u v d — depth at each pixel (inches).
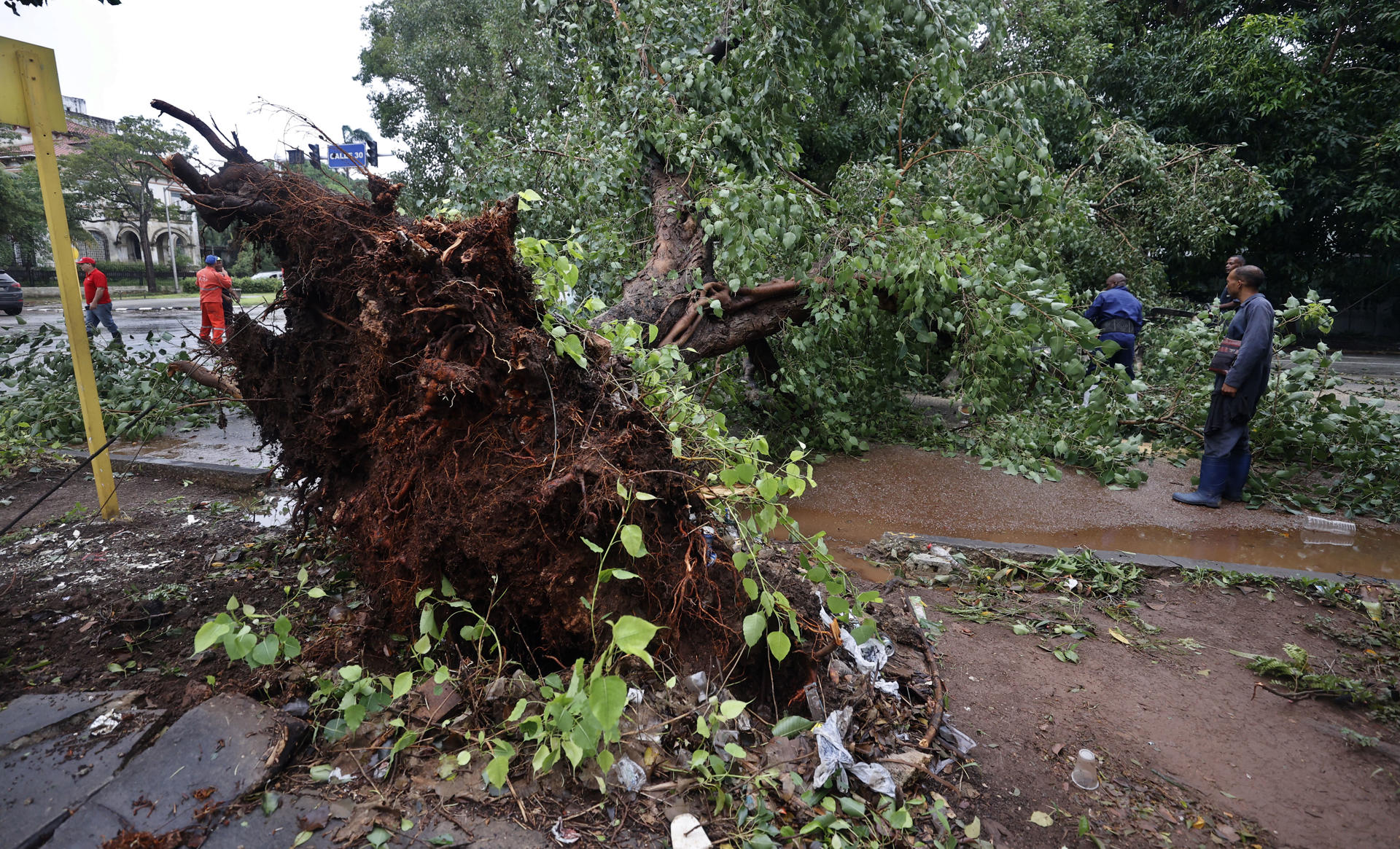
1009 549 174.6
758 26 239.0
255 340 132.4
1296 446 268.1
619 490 87.9
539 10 294.0
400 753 86.2
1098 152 322.0
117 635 116.3
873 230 221.6
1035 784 97.0
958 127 272.8
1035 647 134.0
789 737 91.9
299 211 121.1
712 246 235.9
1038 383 229.8
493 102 584.1
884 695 108.5
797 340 239.8
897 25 278.5
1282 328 273.3
